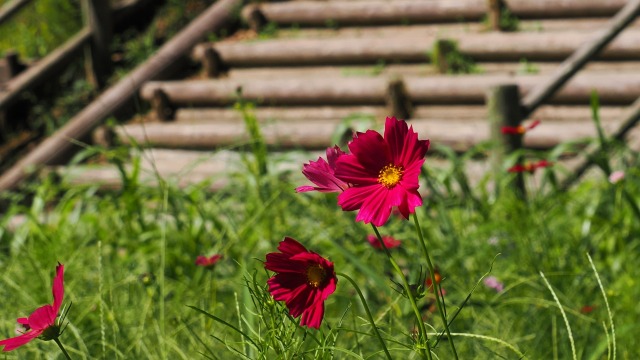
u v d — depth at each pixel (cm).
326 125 817
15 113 978
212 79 962
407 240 399
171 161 845
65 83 1008
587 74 779
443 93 823
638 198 465
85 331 327
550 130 736
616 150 545
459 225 435
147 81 949
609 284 381
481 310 320
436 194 444
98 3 991
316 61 941
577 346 314
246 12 1012
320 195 454
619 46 810
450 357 292
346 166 166
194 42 991
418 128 768
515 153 508
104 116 912
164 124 898
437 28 948
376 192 165
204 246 424
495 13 904
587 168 566
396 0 963
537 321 328
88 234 471
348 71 923
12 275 416
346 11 984
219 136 866
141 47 1014
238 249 414
